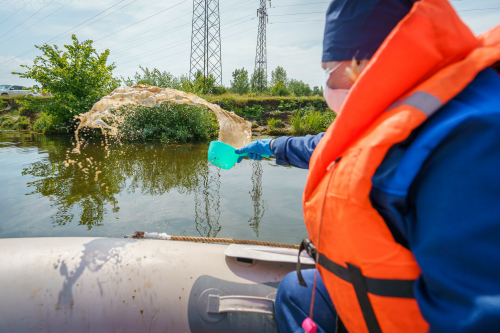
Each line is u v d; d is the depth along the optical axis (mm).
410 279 470
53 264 1227
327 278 611
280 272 1324
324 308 807
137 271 1242
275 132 10320
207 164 5328
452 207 370
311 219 622
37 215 2893
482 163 355
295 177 4395
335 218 532
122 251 1337
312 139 1066
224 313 1126
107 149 6996
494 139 352
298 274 855
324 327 792
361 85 495
